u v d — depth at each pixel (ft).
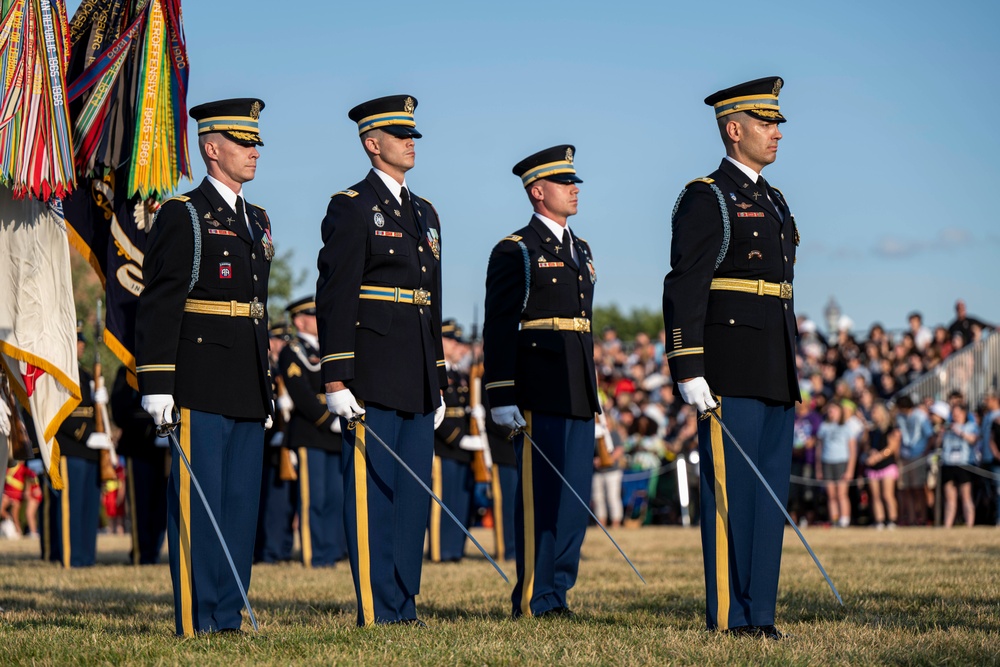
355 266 29.09
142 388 27.17
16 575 47.29
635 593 38.32
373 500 29.43
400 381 29.43
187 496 27.61
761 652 24.82
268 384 28.53
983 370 84.33
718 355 28.07
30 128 30.04
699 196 28.25
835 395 78.95
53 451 32.40
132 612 34.53
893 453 75.72
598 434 48.73
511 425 32.42
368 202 29.71
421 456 30.32
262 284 28.68
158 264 27.48
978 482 74.33
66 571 49.93
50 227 32.32
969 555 50.24
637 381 96.63
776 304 28.27
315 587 42.24
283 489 58.54
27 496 81.71
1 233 32.09
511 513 55.21
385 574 29.60
